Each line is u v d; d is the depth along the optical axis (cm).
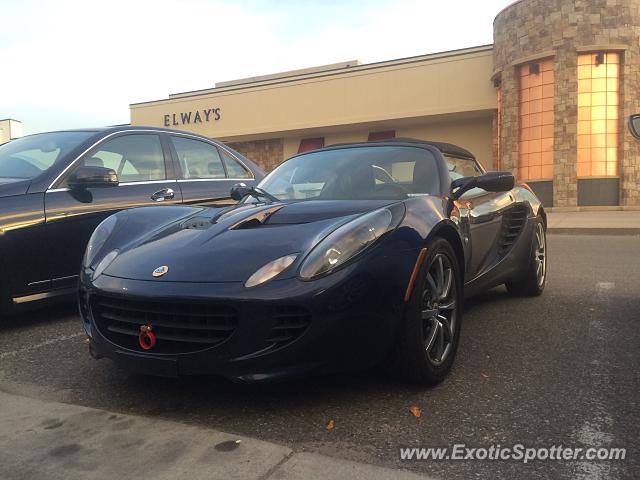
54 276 433
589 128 1686
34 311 493
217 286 260
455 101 2077
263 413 272
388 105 2206
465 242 366
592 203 1689
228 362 254
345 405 279
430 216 315
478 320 438
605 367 325
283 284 255
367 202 329
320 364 258
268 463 225
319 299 253
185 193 527
